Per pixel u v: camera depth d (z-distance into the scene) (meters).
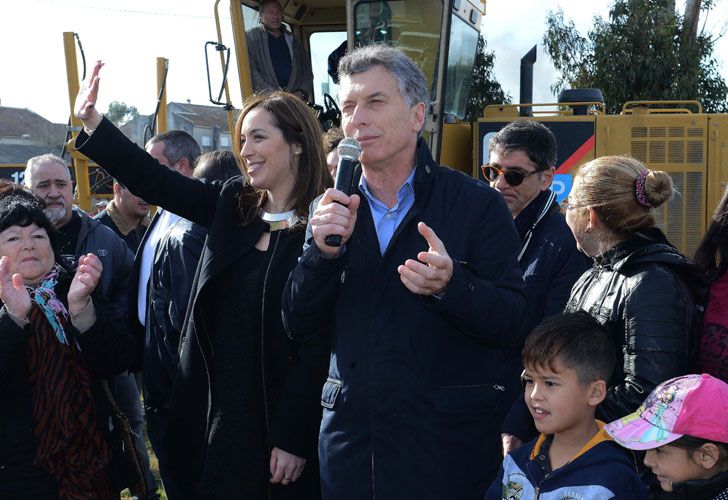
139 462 3.29
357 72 2.40
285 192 3.10
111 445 3.17
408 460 2.29
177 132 5.12
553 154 3.50
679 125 7.24
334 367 2.45
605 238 2.56
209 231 3.09
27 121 36.19
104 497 3.05
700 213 7.23
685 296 2.39
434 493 2.29
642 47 13.94
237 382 2.99
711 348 2.38
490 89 15.21
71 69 6.90
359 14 7.04
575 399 2.23
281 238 3.02
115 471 3.17
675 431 2.09
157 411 3.55
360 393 2.35
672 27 14.04
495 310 2.26
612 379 2.48
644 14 13.94
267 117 3.05
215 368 3.05
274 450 2.89
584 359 2.21
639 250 2.45
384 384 2.32
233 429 2.98
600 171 2.55
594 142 7.29
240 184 3.14
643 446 2.11
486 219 2.44
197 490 3.03
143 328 3.91
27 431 2.91
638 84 14.07
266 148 3.03
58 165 4.40
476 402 2.38
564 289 3.26
